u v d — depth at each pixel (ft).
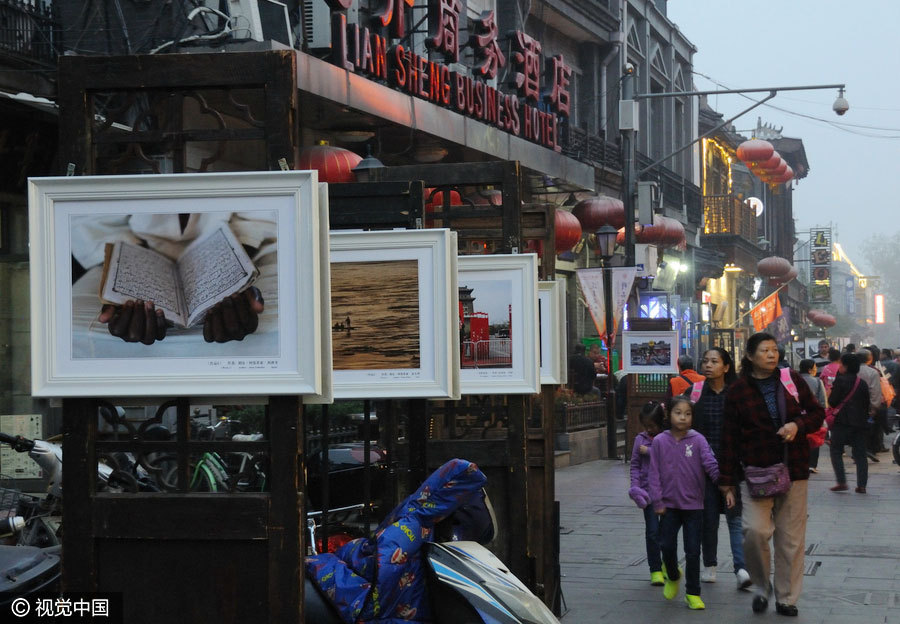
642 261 86.99
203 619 14.48
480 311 23.47
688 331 106.11
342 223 22.38
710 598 28.84
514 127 67.56
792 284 220.02
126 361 14.76
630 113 76.95
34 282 14.89
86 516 14.73
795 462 26.53
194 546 14.57
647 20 117.19
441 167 24.63
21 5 40.91
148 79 14.99
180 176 14.69
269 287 14.57
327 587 16.25
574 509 46.52
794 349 164.45
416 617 16.38
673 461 27.99
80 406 14.96
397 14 58.03
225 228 14.69
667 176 122.21
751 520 26.76
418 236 19.93
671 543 28.14
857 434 51.93
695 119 140.67
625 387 79.77
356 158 47.78
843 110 78.54
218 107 45.83
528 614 15.75
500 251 27.55
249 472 23.84
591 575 32.07
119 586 14.69
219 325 14.61
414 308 19.95
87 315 14.87
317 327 14.49
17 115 42.27
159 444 14.87
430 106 57.00
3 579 17.75
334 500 28.71
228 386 14.52
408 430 20.97
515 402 23.50
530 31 91.76
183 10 43.09
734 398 27.07
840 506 47.14
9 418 38.81
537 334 23.32
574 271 97.45
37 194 14.90
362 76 52.49
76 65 15.10
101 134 15.24
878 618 26.27
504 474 23.56
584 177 78.84
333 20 49.90
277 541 14.34
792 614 26.61
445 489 16.49
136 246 14.85
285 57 14.75
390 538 16.33
